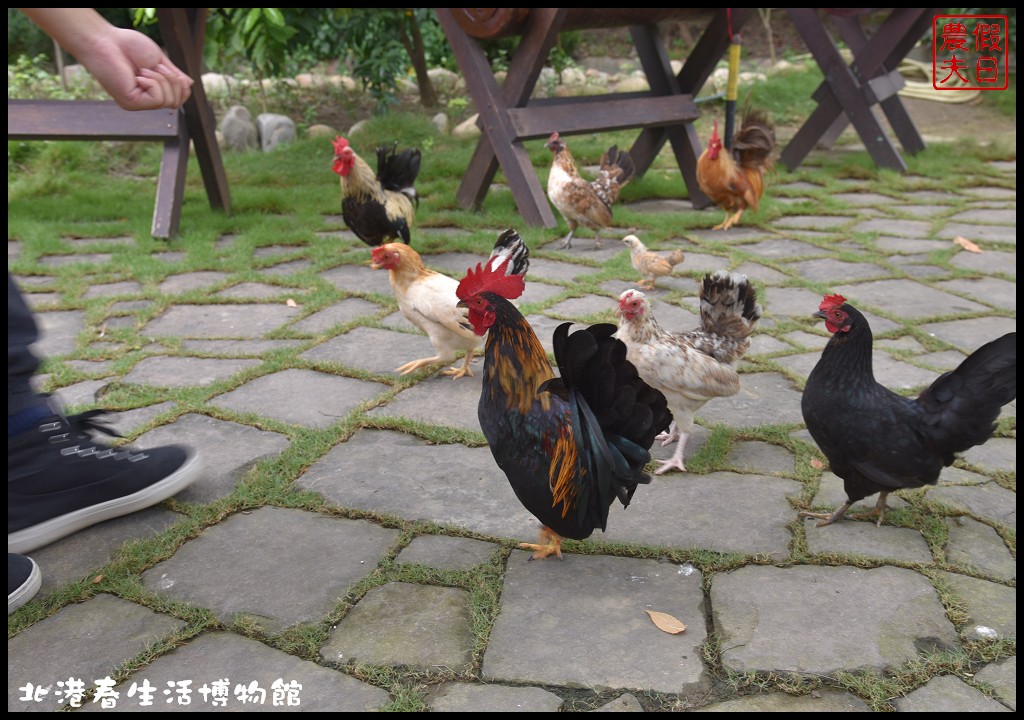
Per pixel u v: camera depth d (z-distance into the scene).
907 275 5.69
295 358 4.29
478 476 3.24
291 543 2.79
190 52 6.31
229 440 3.50
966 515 2.98
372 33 10.12
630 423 2.56
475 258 6.04
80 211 7.05
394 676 2.20
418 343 4.57
